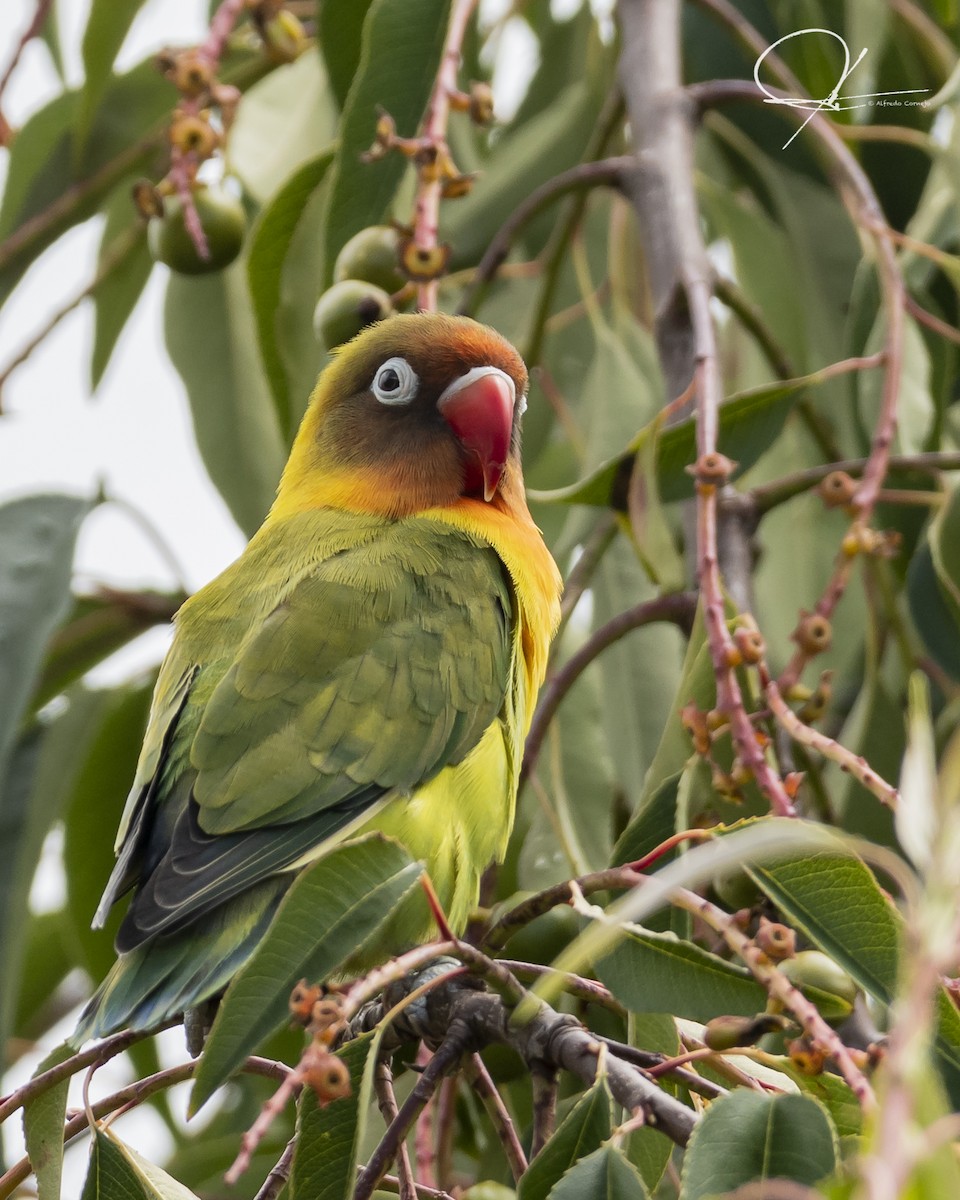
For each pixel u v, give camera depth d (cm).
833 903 475
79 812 969
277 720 717
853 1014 586
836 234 982
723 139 995
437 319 880
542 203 834
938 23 980
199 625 785
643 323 1055
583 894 495
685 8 966
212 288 984
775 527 967
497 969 489
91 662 1022
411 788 729
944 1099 453
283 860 685
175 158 713
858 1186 305
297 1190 485
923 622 780
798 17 941
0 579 873
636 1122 457
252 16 838
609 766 846
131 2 927
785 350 950
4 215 991
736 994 475
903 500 796
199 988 644
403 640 752
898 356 677
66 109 995
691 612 742
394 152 764
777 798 532
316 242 833
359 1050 490
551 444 1070
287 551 816
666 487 743
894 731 786
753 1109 430
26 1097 536
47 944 1057
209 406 973
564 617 794
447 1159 700
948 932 312
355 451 877
